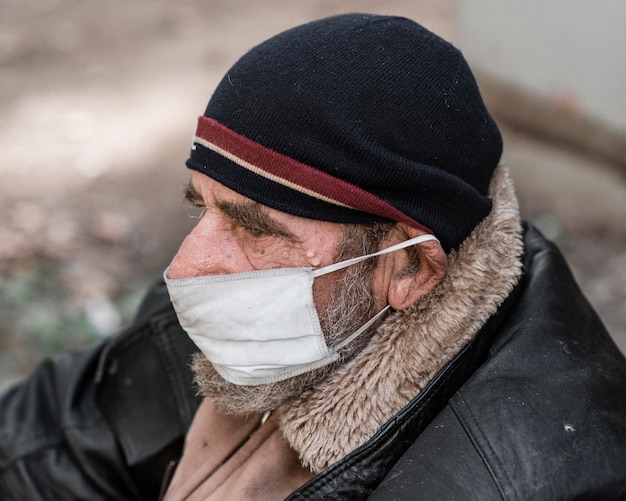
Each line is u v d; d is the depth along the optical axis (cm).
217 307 121
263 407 125
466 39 409
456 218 119
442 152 117
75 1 774
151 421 160
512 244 123
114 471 162
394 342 118
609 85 361
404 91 114
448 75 118
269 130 112
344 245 118
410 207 116
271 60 114
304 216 115
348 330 122
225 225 121
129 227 410
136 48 670
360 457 113
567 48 371
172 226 413
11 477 163
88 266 369
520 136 406
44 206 425
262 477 127
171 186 454
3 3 763
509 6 384
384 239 120
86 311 328
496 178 131
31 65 630
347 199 113
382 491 108
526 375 116
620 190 370
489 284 119
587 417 110
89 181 457
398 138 113
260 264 120
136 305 335
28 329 308
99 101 567
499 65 398
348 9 734
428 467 108
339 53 113
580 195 382
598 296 329
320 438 118
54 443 165
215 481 134
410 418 115
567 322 125
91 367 172
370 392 117
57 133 518
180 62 639
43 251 375
